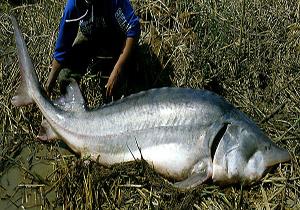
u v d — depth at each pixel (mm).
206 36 2623
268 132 2189
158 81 2504
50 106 2123
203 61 2498
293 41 2637
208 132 1914
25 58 2148
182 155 1930
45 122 2184
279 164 1972
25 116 2334
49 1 2959
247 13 2752
